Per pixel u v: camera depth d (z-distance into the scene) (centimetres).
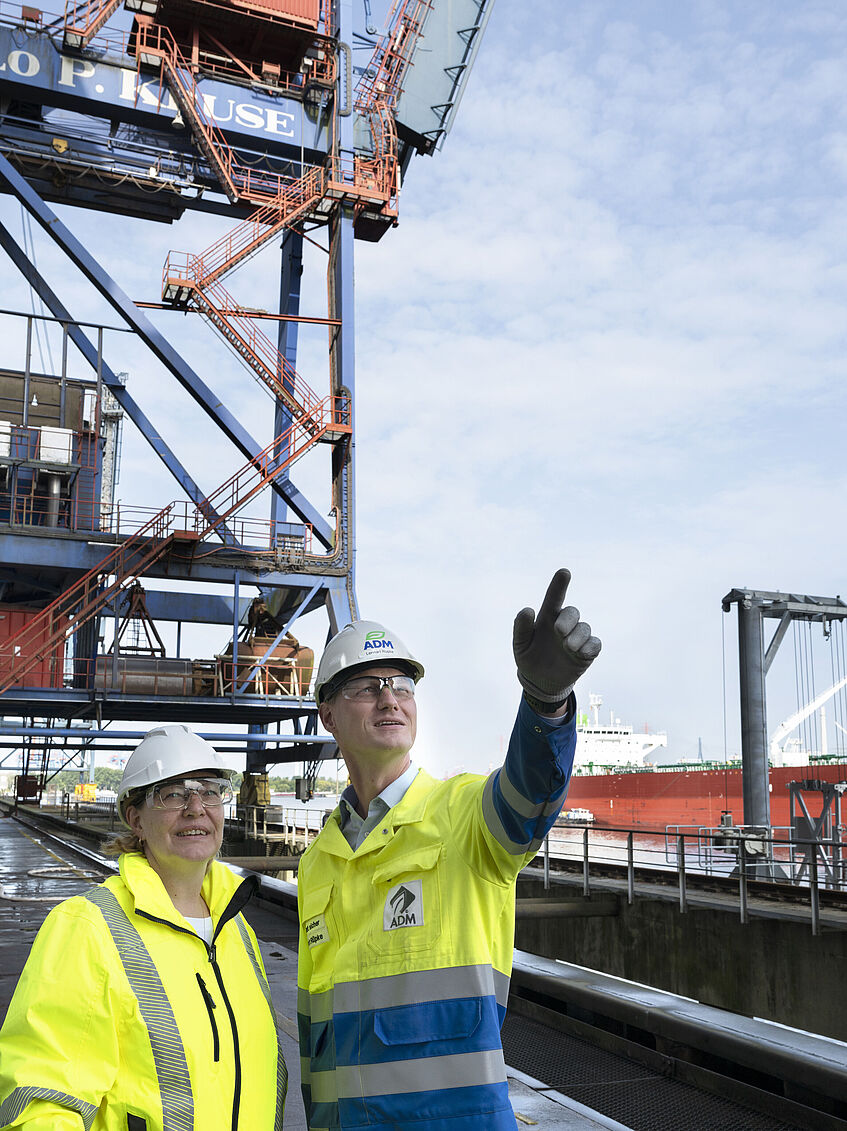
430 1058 223
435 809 250
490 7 2953
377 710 262
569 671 197
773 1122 480
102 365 2620
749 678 2308
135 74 2566
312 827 2725
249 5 2581
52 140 2586
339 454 2698
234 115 2672
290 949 895
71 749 3375
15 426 2548
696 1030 540
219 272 2547
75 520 2594
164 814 253
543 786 215
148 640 2709
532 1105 470
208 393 2575
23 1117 206
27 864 1880
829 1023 1223
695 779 5644
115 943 230
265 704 2639
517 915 1555
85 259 2561
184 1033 229
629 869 1592
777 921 1317
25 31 2484
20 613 2777
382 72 2888
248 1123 234
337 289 2734
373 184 2762
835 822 2020
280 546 2688
